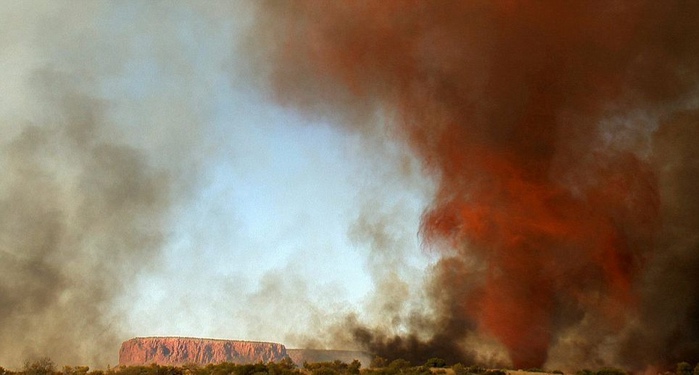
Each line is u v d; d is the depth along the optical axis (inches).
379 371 1569.9
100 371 1825.8
